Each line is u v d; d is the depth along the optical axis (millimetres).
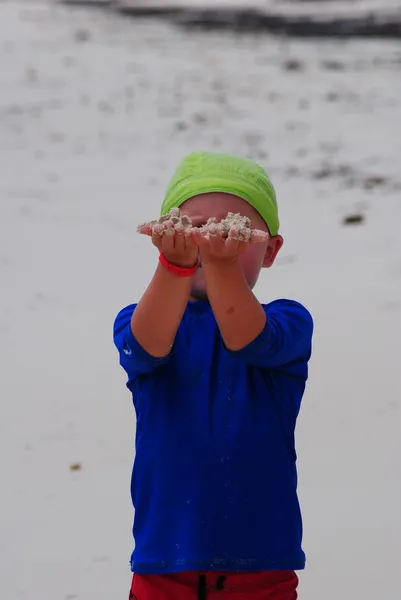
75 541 5195
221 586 3119
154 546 3148
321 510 5367
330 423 6352
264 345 3105
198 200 3383
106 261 9844
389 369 7141
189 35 23328
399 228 10812
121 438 6285
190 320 3350
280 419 3238
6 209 11648
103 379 7152
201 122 16203
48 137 15180
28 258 9922
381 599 4645
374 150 14516
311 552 4992
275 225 3523
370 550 5012
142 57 20703
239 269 3039
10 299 8781
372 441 6105
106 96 17672
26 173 13305
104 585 4824
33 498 5613
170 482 3156
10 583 4848
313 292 8797
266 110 17000
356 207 11695
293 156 14297
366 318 8117
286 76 19438
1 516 5441
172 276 3035
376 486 5602
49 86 18141
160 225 2965
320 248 10141
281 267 9500
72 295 8906
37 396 6891
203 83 18781
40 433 6367
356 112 16812
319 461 5891
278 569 3139
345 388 6832
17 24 23562
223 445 3148
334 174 13297
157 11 25750
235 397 3207
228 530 3117
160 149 14664
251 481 3145
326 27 23859
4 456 6078
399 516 5305
